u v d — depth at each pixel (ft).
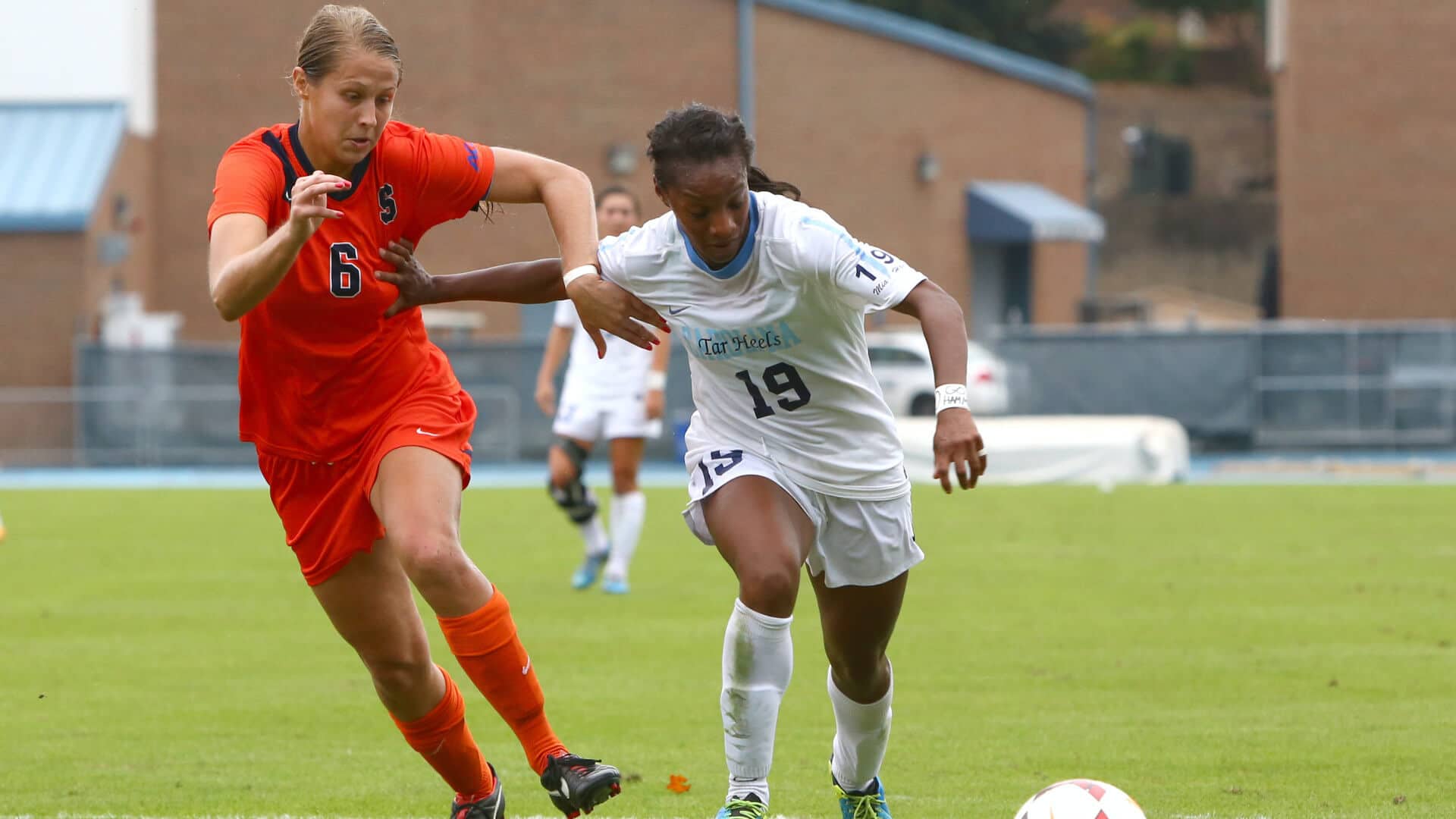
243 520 191.42
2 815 58.03
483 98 390.42
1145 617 108.78
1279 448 294.66
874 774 55.62
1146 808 57.98
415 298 52.19
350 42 49.21
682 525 181.37
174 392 301.22
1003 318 476.54
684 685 85.66
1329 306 388.16
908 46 441.27
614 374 122.42
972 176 458.50
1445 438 289.53
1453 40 380.58
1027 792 61.05
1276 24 398.42
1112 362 298.15
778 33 417.28
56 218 325.83
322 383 51.62
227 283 46.70
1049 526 174.91
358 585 52.34
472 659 50.01
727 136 47.37
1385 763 65.46
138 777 64.85
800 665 91.50
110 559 150.41
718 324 51.16
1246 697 80.43
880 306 49.90
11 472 299.17
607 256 52.54
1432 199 383.65
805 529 52.08
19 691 84.69
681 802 60.03
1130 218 633.20
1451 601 115.24
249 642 101.30
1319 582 126.31
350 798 61.21
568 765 50.75
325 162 50.72
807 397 51.72
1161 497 210.79
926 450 241.96
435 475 50.65
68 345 327.06
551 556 150.61
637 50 401.70
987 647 96.63
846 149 430.61
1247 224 632.79
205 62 377.09
